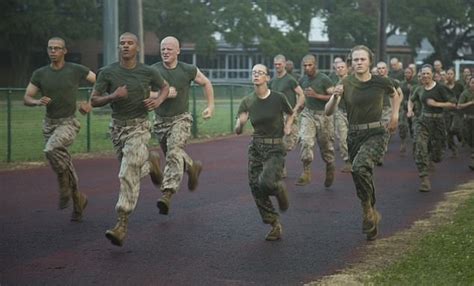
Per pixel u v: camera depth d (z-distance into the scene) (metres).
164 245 9.99
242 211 12.50
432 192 14.80
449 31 78.44
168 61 12.03
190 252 9.62
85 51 69.44
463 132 19.58
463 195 14.24
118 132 10.20
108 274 8.53
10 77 64.44
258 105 10.30
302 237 10.54
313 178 16.70
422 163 15.07
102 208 12.74
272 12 66.44
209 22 63.00
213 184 15.62
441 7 72.31
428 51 91.06
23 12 56.59
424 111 16.12
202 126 31.12
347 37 72.06
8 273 8.54
